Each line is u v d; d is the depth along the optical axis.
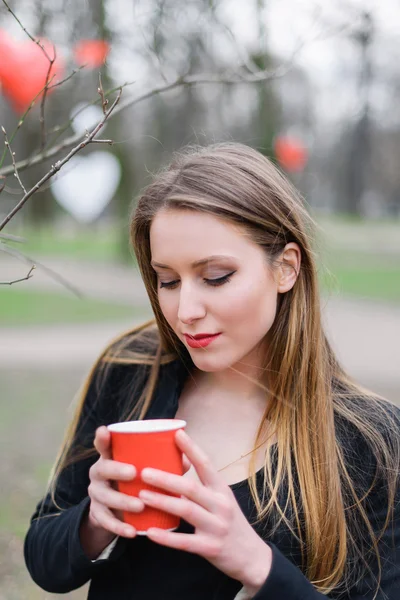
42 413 5.88
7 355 8.50
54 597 3.04
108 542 1.36
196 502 1.14
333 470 1.41
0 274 17.62
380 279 18.28
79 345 9.24
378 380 6.92
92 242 29.11
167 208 1.33
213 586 1.35
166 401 1.54
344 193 43.72
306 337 1.49
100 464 1.19
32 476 4.34
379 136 40.03
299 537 1.38
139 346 1.69
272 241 1.38
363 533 1.40
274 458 1.42
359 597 1.38
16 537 3.45
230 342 1.34
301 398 1.46
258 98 12.23
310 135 26.12
